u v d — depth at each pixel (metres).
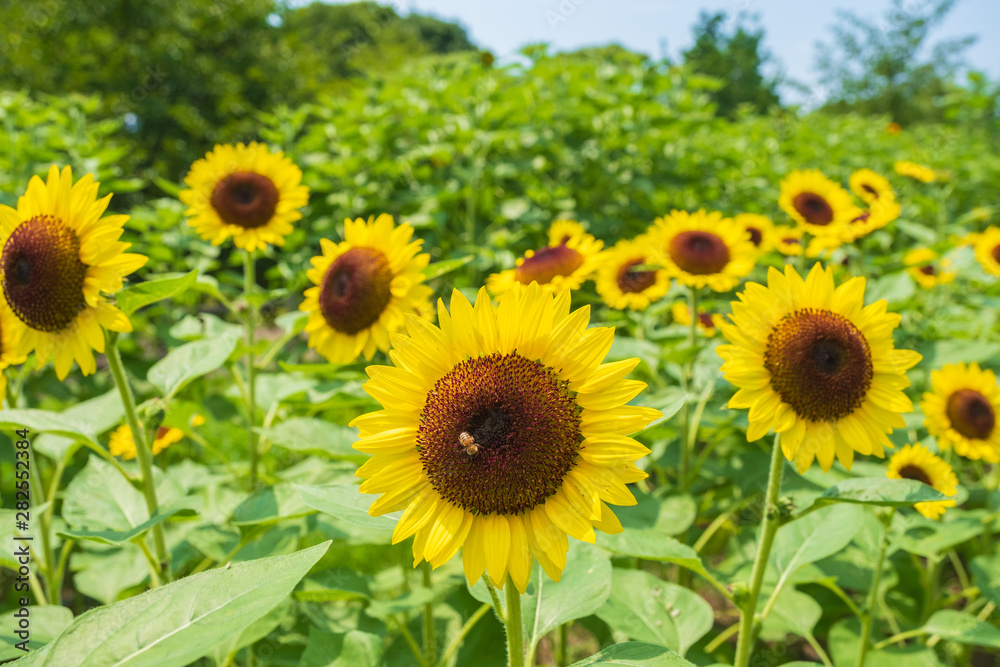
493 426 1.59
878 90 24.62
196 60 14.46
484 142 7.00
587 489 1.56
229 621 1.21
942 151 10.16
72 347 2.30
